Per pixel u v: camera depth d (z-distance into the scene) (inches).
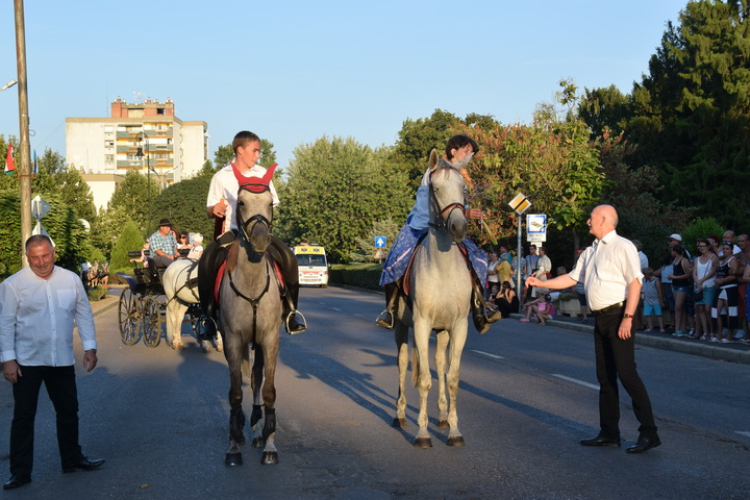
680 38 1803.6
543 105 1302.9
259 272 253.3
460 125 1390.3
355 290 1792.6
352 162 2210.9
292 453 266.2
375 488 224.7
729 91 1544.0
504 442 280.5
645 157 1706.4
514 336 687.7
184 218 3400.6
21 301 238.5
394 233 2094.0
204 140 5910.4
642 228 1090.7
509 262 883.4
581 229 1068.5
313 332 713.6
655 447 272.4
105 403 367.2
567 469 243.6
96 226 2659.9
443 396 304.2
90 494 224.1
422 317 270.1
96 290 1259.8
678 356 551.2
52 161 2736.2
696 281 601.3
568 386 406.0
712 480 231.1
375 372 458.6
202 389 405.1
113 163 5546.3
